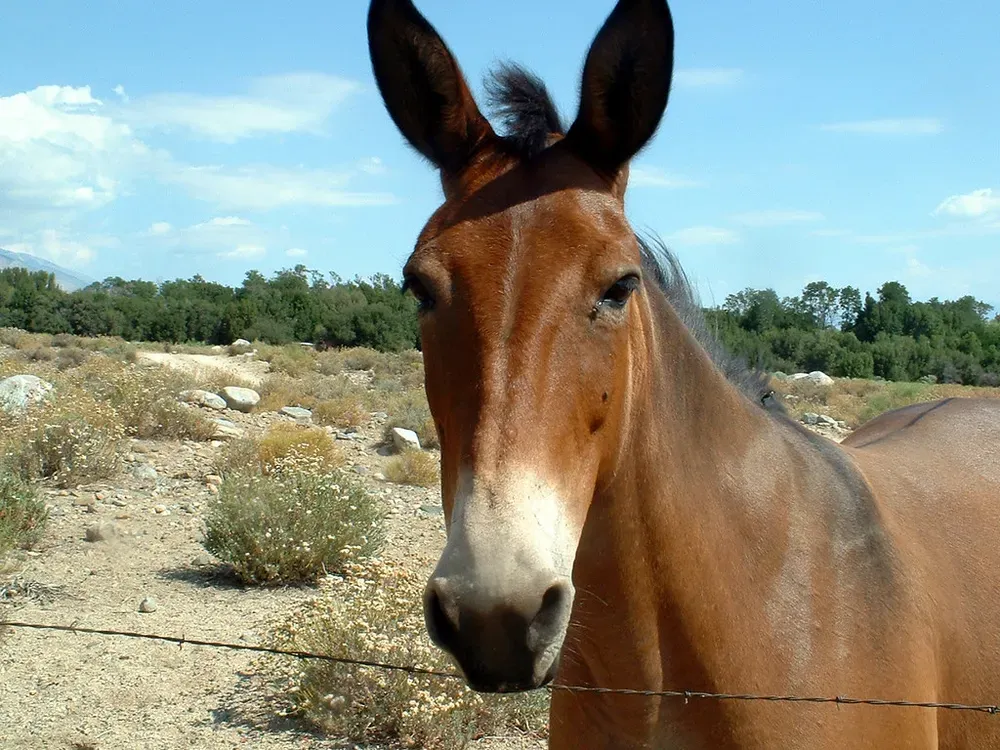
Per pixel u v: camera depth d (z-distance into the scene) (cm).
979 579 277
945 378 3691
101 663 552
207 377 2072
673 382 237
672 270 294
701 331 294
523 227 204
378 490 1077
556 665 186
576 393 196
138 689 518
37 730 467
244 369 2862
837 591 240
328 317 4669
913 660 243
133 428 1269
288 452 1054
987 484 310
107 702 501
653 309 241
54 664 548
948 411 366
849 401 2522
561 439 193
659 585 224
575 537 194
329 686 481
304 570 721
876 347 3725
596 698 238
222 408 1585
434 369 209
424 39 231
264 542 709
